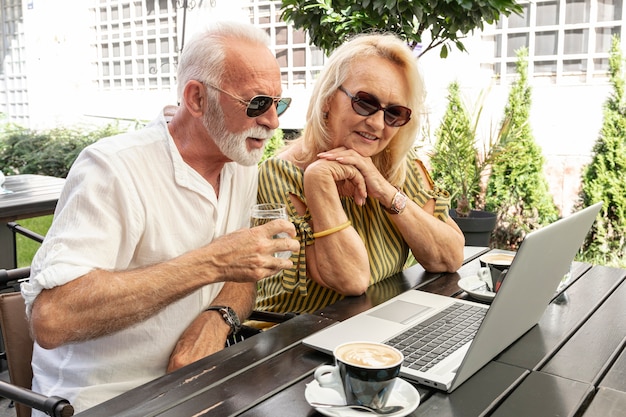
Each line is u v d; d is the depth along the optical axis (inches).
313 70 232.7
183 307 66.5
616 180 179.3
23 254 196.1
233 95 62.6
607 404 47.7
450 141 165.9
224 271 59.7
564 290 76.0
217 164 68.3
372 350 46.4
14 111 319.0
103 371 63.7
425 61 208.5
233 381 50.3
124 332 63.6
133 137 64.3
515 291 50.4
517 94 187.9
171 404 46.5
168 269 58.4
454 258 82.4
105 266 59.2
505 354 56.7
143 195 62.2
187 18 248.7
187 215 65.7
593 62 190.5
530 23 198.7
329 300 79.6
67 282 56.1
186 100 64.0
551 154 193.9
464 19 119.3
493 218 155.5
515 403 47.8
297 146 85.6
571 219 56.2
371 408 43.9
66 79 296.4
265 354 55.3
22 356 66.7
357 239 75.2
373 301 71.6
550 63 198.8
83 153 61.9
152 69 271.4
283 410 45.8
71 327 56.2
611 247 181.2
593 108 188.4
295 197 78.2
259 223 64.1
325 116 80.8
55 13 294.8
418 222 79.8
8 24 313.0
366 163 78.2
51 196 127.8
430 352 54.6
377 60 77.6
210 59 62.5
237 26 64.5
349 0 123.0
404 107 77.8
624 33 185.0
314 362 53.8
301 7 126.8
